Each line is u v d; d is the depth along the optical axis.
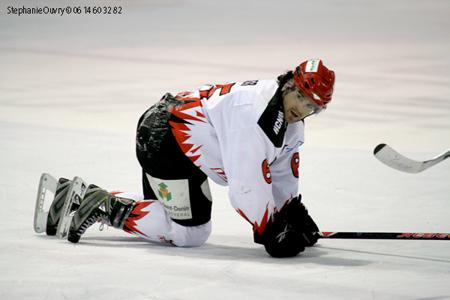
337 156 18.69
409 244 11.84
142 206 11.72
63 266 9.95
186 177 11.30
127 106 25.31
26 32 42.97
